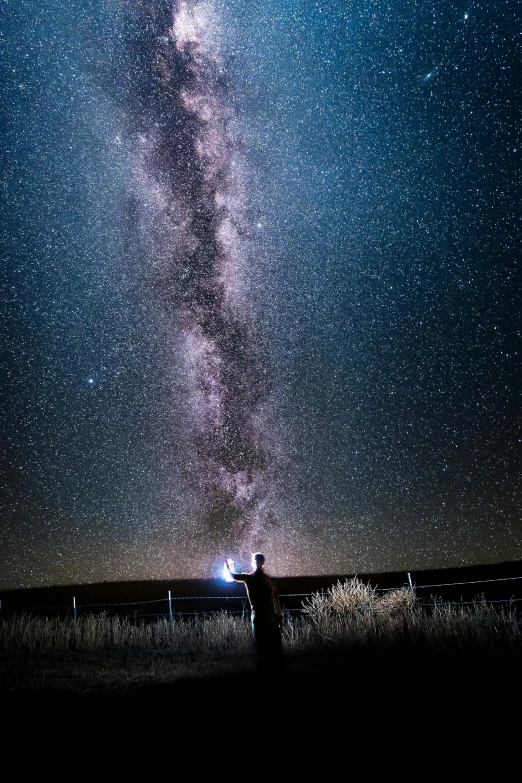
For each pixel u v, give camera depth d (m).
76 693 6.63
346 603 10.80
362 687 5.99
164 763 4.16
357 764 3.87
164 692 6.45
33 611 17.08
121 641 10.99
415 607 10.48
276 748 4.30
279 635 6.86
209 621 11.55
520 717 4.53
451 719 4.64
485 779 3.48
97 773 4.05
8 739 4.93
